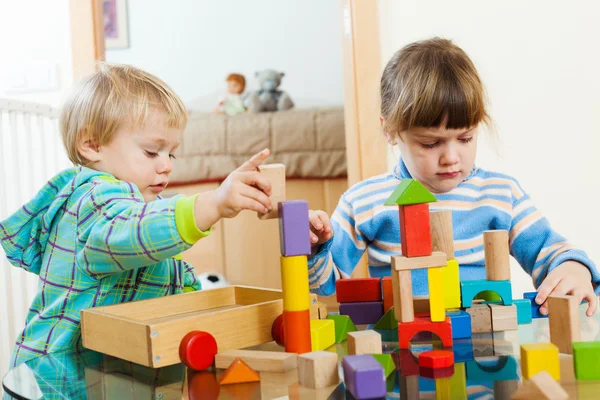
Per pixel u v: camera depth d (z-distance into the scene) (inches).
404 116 40.0
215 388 23.9
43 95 86.7
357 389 20.9
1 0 87.0
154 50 166.9
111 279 36.3
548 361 22.6
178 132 41.5
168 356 26.7
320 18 163.2
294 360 26.1
